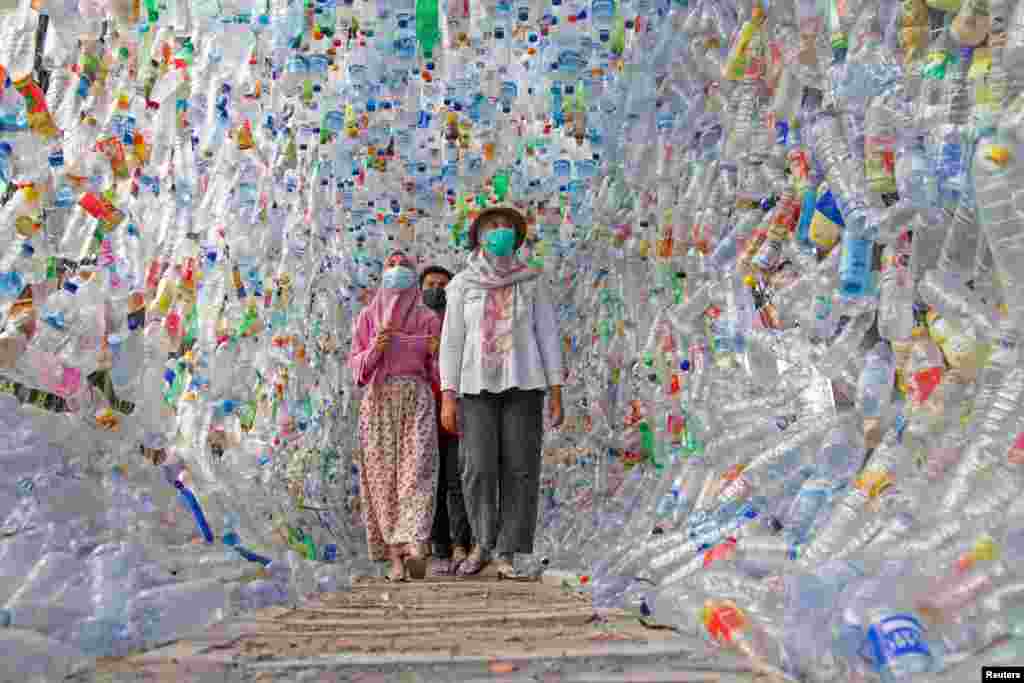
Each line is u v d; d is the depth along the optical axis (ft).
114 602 6.12
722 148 9.90
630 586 8.75
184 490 9.96
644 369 12.55
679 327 10.77
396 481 14.25
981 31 6.08
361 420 14.61
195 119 12.50
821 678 4.74
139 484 9.09
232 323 13.46
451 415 13.48
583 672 5.01
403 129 19.62
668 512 10.12
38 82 9.11
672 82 11.70
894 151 6.91
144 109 10.90
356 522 21.63
